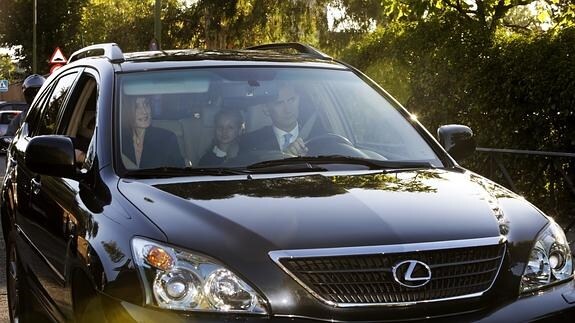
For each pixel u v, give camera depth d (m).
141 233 4.43
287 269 4.21
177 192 4.82
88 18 56.72
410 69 14.92
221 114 5.78
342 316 4.18
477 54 13.50
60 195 5.59
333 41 38.22
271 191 4.86
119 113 5.64
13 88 88.94
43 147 5.39
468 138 6.31
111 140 5.46
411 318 4.26
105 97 5.78
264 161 5.56
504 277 4.54
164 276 4.22
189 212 4.54
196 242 4.30
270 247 4.27
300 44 7.27
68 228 5.22
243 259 4.23
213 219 4.45
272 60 6.54
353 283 4.23
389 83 15.58
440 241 4.43
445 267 4.39
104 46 6.52
